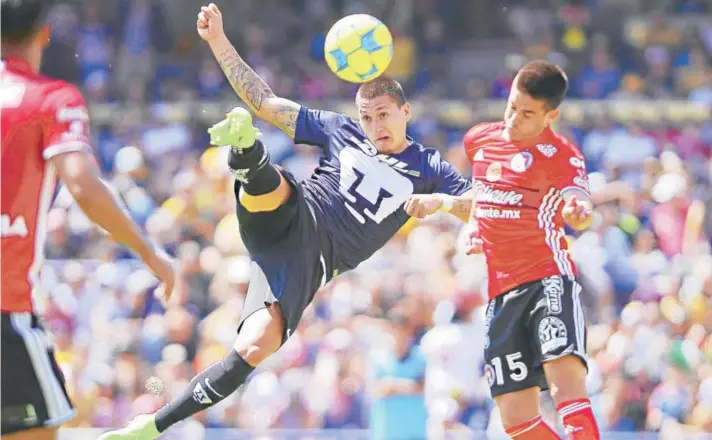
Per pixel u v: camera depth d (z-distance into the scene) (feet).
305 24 186.80
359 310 104.06
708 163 126.82
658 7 187.93
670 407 97.14
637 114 132.26
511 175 55.52
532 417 55.83
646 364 99.35
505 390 56.03
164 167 130.21
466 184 59.62
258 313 55.36
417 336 98.99
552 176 55.06
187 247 111.45
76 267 109.81
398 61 177.47
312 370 100.68
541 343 54.34
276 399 98.99
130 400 100.94
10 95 43.24
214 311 106.32
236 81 61.36
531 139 55.88
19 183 43.04
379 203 58.65
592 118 132.46
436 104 138.72
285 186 54.80
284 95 169.48
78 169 41.93
